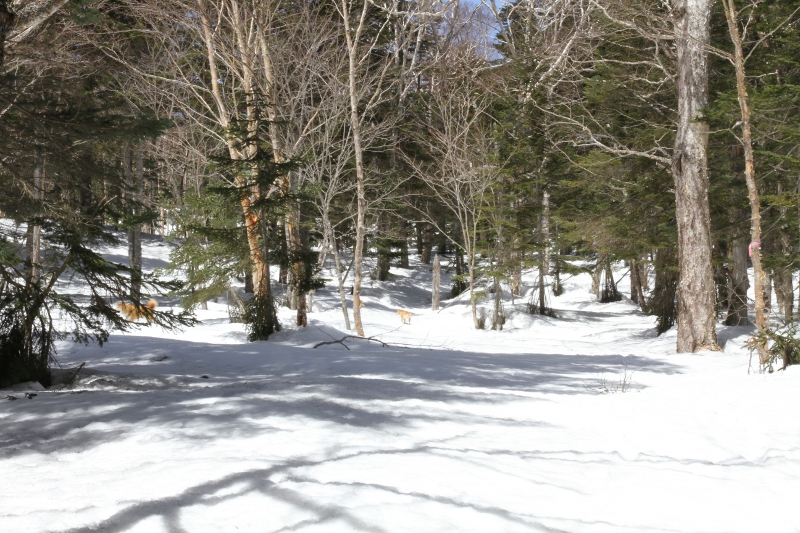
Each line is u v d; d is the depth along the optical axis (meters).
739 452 5.10
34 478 3.94
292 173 26.34
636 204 22.94
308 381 8.28
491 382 9.23
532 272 48.25
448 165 30.03
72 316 9.57
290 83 26.38
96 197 11.37
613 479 4.15
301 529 3.04
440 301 39.28
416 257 52.47
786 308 23.48
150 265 35.22
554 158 29.36
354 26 29.22
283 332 17.38
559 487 3.87
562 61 28.67
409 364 10.92
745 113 12.12
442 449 4.64
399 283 42.47
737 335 18.23
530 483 3.90
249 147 18.08
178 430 5.11
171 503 3.34
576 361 13.41
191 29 22.28
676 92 21.73
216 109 27.09
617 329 25.94
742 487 4.07
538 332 27.08
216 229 17.44
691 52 16.09
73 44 16.48
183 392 7.25
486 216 30.69
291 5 26.02
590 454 4.84
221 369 10.63
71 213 9.54
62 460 4.44
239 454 4.38
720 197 19.83
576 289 44.12
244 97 19.83
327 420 5.50
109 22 22.36
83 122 10.23
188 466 4.02
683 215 16.33
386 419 5.69
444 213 40.25
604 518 3.45
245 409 5.96
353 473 3.90
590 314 32.81
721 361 13.57
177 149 26.92
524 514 3.38
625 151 18.97
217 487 3.59
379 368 10.44
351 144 27.44
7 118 10.22
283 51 23.86
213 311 27.69
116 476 3.92
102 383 8.77
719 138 19.94
